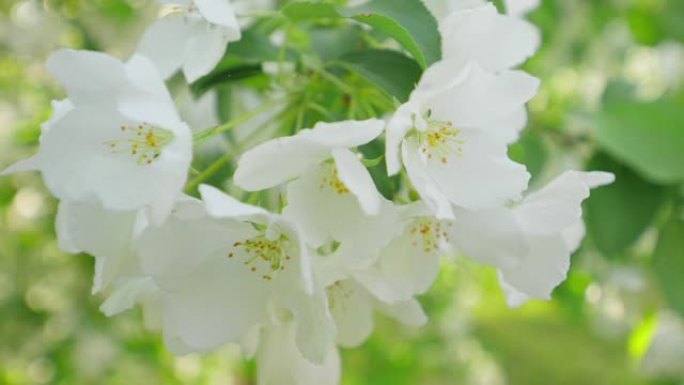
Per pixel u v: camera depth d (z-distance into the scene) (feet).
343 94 1.34
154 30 1.31
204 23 1.29
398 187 1.28
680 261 1.71
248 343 1.28
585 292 2.20
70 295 2.58
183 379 3.05
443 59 1.25
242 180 1.18
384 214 1.20
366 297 1.31
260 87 1.43
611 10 2.65
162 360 2.86
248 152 1.17
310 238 1.20
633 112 1.65
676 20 2.53
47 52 2.21
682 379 2.25
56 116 1.20
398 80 1.27
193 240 1.21
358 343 1.32
